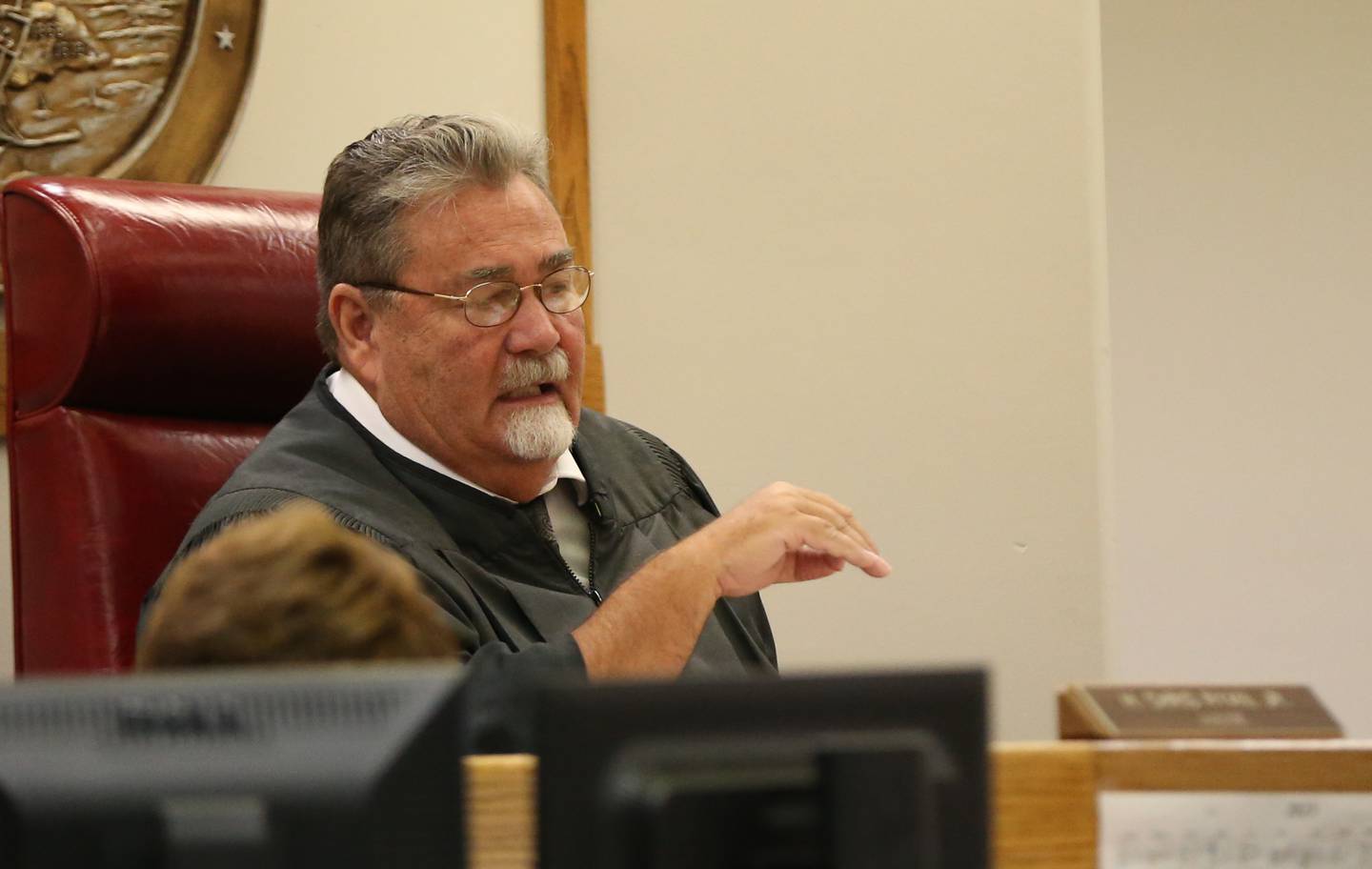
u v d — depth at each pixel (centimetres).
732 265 664
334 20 602
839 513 417
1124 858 199
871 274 667
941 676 151
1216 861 199
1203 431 997
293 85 593
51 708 138
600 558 453
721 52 662
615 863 142
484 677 370
